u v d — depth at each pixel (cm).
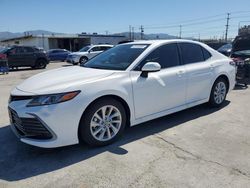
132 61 398
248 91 727
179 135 404
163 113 430
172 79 429
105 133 367
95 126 354
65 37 4225
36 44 4097
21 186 276
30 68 1794
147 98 399
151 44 432
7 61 1478
